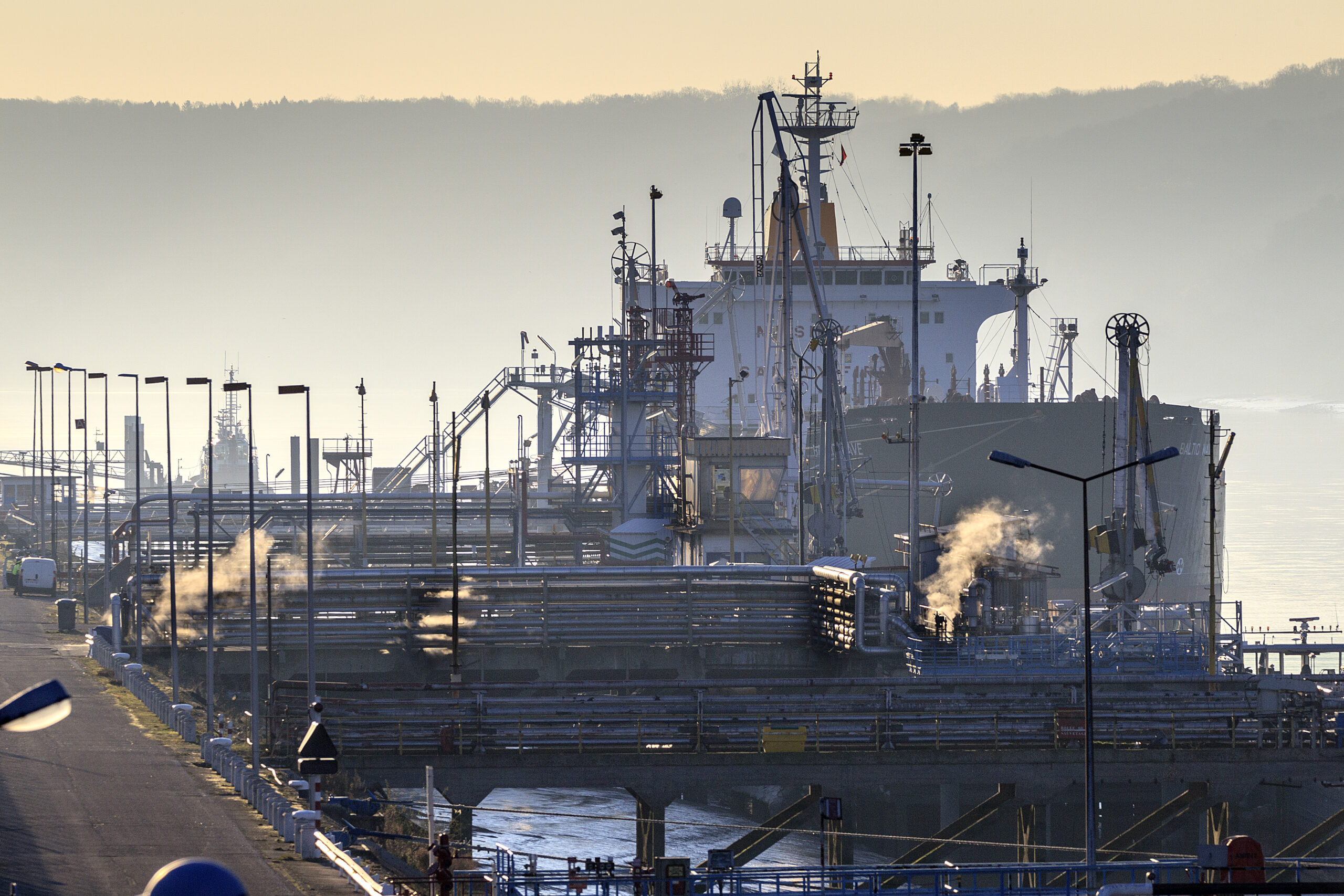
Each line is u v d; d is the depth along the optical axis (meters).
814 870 159.00
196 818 172.88
